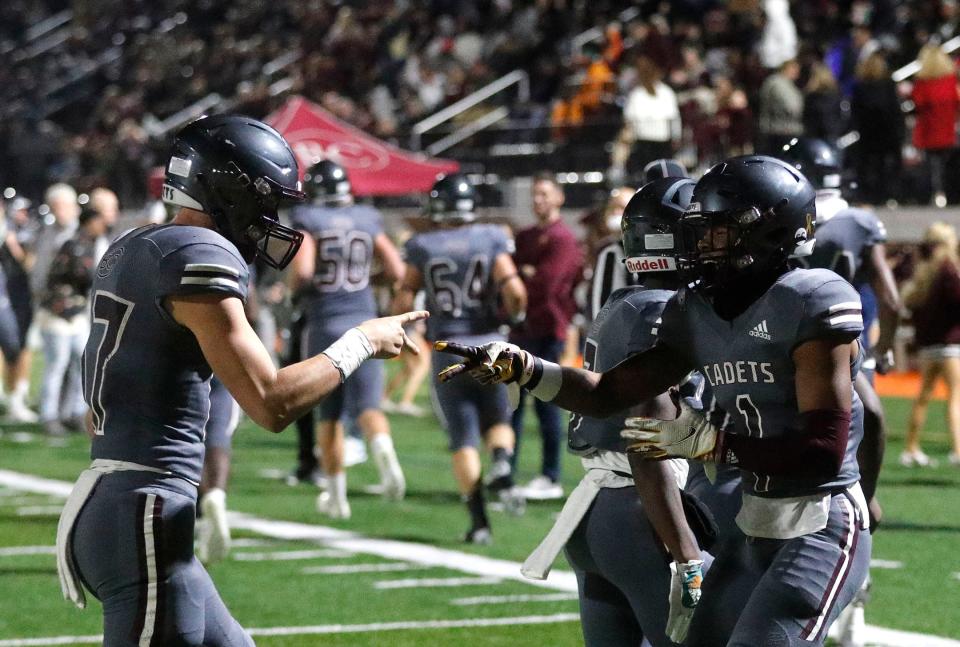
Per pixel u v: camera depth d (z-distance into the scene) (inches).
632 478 252.1
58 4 2167.8
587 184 1197.1
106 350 218.2
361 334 223.3
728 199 216.5
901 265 998.4
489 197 1234.6
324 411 533.6
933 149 978.1
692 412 213.2
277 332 805.2
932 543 483.5
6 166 1715.1
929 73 961.5
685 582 240.4
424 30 1485.0
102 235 787.4
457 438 484.4
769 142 977.5
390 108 1428.4
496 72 1373.0
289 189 227.0
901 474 636.1
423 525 526.0
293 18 1742.1
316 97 1503.4
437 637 366.0
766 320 214.7
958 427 656.4
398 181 984.3
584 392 234.5
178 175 225.8
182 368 217.9
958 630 366.0
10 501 581.6
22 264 861.8
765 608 217.2
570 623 380.5
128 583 214.8
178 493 217.5
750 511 224.5
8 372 871.1
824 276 214.5
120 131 1611.7
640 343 248.8
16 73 2007.9
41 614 393.1
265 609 397.7
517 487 558.9
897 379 1043.9
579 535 259.1
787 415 217.6
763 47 1155.3
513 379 234.1
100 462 219.1
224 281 212.8
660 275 258.5
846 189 554.3
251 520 539.8
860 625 334.6
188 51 1792.6
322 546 489.1
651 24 1184.2
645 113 1082.1
